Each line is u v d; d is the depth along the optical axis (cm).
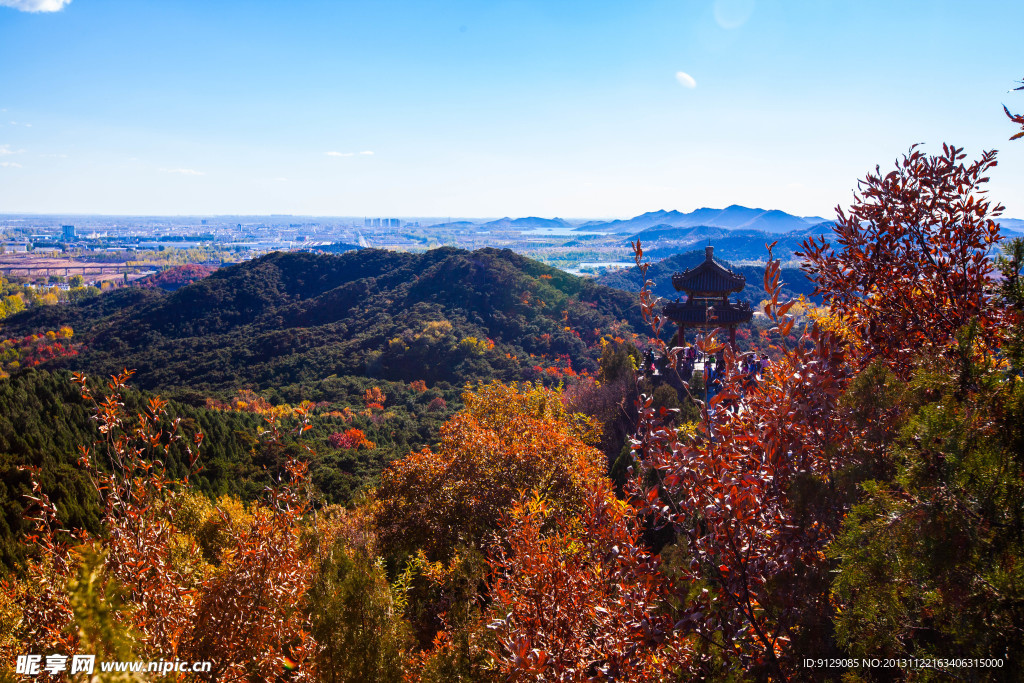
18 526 1165
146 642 460
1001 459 343
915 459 364
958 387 397
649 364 2347
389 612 652
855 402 441
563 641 475
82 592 326
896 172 627
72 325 13375
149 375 9869
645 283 437
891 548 348
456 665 633
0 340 12594
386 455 4747
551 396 2458
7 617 491
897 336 591
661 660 393
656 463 405
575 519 714
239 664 525
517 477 1352
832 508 401
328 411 6925
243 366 9831
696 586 408
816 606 377
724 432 383
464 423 1927
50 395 3067
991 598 318
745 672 366
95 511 1405
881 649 350
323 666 598
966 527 328
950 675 320
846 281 639
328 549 729
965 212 596
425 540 1358
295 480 691
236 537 635
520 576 582
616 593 483
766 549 393
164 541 568
